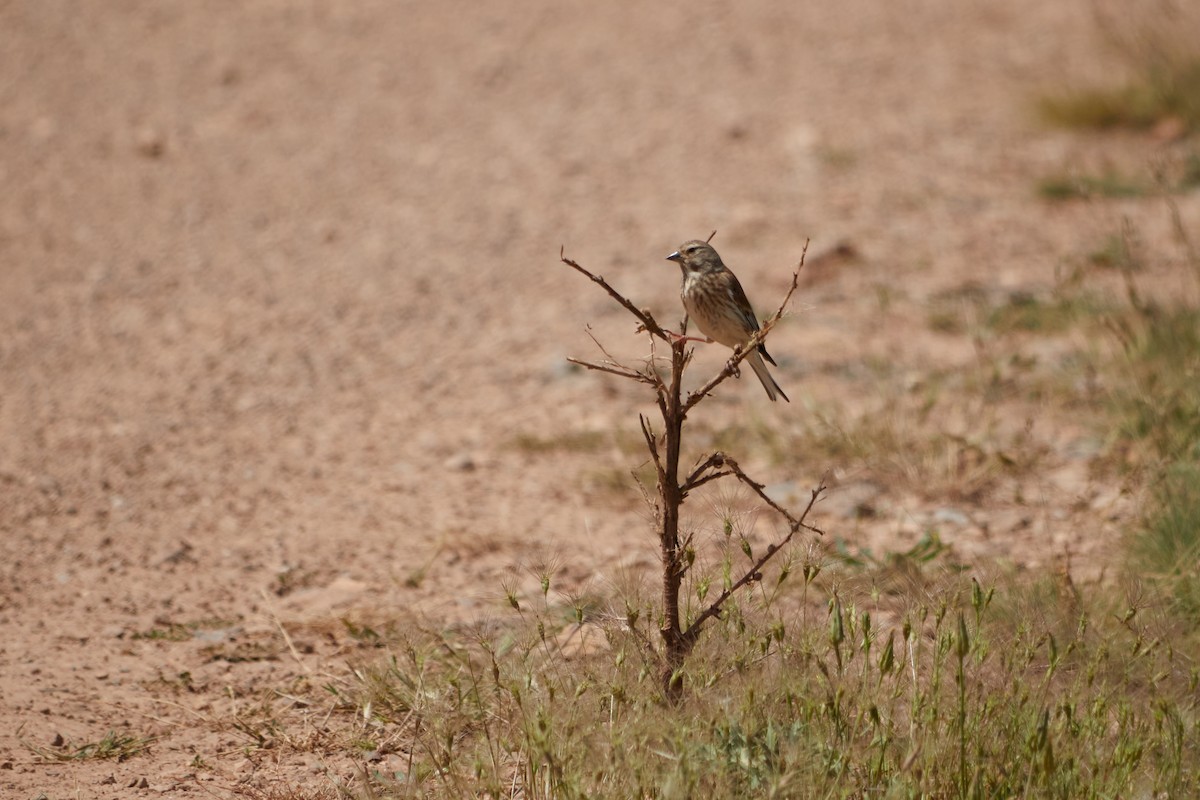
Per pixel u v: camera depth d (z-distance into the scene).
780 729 5.81
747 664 6.13
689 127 23.47
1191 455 10.26
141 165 21.48
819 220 18.91
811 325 15.15
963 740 5.65
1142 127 22.36
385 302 16.50
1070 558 9.02
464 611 8.83
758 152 22.16
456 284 17.09
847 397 12.99
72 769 6.94
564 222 19.31
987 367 13.49
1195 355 12.27
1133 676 6.48
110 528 10.56
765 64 26.86
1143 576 8.27
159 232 18.88
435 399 13.64
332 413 13.29
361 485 11.48
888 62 26.84
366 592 9.31
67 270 17.41
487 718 6.70
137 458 12.06
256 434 12.72
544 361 14.53
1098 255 16.56
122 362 14.59
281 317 16.00
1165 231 17.56
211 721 7.52
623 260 17.75
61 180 20.72
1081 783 5.74
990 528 9.98
